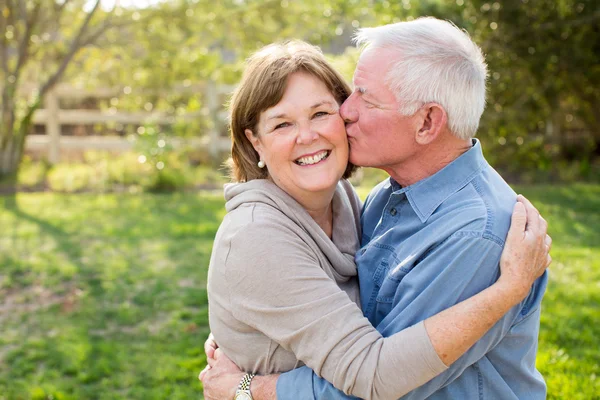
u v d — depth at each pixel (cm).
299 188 176
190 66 1103
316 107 171
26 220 739
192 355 396
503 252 150
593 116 1064
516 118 952
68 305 477
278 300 158
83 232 679
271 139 174
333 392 155
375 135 170
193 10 1051
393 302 163
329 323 152
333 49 1084
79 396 353
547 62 912
